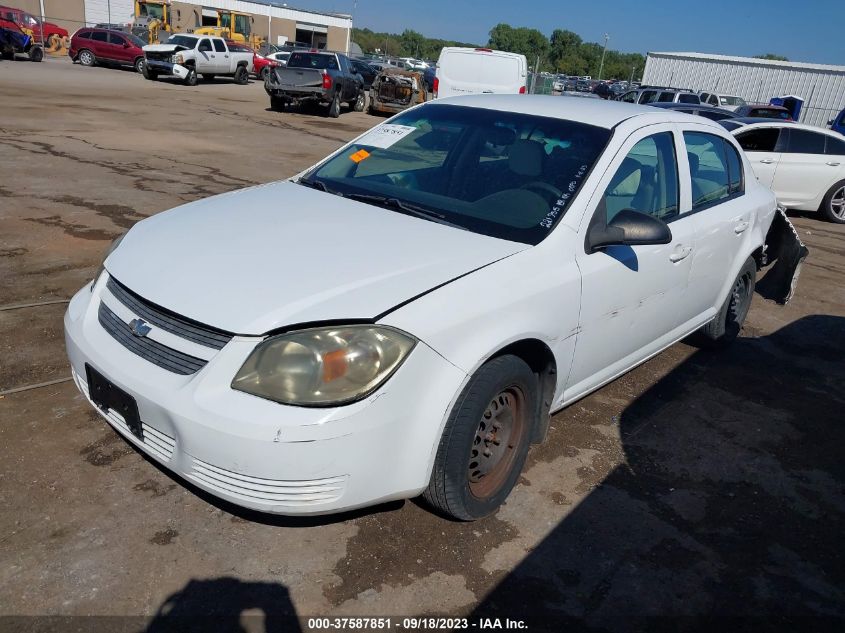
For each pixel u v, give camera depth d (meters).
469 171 3.54
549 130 3.62
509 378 2.81
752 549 3.05
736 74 34.34
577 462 3.57
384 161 3.80
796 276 6.19
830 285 7.62
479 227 3.15
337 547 2.77
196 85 26.95
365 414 2.34
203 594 2.47
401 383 2.42
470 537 2.91
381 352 2.38
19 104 15.04
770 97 33.66
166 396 2.39
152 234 3.02
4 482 2.93
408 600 2.54
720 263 4.49
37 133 11.64
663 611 2.63
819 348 5.63
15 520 2.72
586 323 3.22
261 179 9.79
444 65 17.91
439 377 2.52
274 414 2.27
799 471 3.73
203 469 2.38
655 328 3.96
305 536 2.80
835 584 2.89
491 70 17.55
